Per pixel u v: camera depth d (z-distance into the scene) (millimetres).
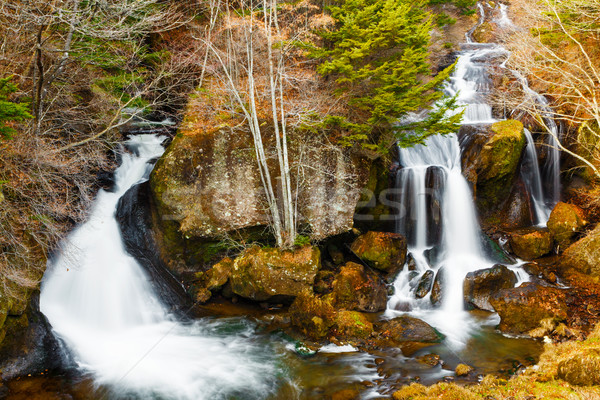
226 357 7559
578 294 8945
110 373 7000
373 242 10336
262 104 10891
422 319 8875
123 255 9531
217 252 10234
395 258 10289
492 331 8242
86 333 7918
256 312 9250
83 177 9281
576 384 5824
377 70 9141
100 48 10477
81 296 8422
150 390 6613
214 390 6637
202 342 8070
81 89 10773
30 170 7578
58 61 8930
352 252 10852
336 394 6473
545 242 10516
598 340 7199
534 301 8219
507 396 5844
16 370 6730
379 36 9445
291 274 9031
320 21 9695
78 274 8641
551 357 7043
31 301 7508
